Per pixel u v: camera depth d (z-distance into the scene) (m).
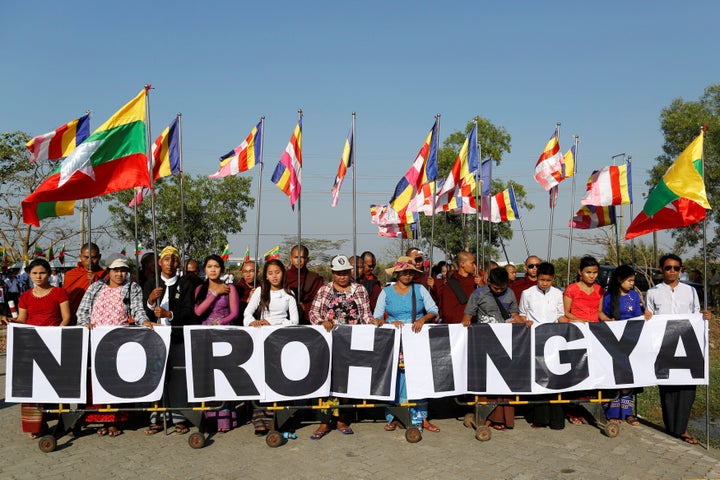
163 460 5.96
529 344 6.91
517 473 5.60
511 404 6.97
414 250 9.20
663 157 25.84
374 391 6.74
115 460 5.97
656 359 6.89
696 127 24.38
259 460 5.97
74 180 6.83
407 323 6.87
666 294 7.16
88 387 6.57
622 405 7.31
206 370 6.62
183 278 7.02
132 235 29.03
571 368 6.93
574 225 11.44
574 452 6.21
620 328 6.95
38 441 6.41
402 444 6.48
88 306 6.73
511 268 10.60
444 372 6.80
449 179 9.87
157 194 29.33
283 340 6.71
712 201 23.92
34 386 6.50
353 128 8.60
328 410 6.74
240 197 30.72
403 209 9.17
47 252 25.92
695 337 6.88
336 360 6.79
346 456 6.09
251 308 6.91
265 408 6.61
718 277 20.97
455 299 7.49
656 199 7.32
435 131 9.06
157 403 6.74
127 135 7.02
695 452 6.27
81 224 24.98
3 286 20.62
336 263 6.85
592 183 10.34
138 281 7.43
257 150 8.83
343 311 6.89
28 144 7.46
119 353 6.59
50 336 6.54
